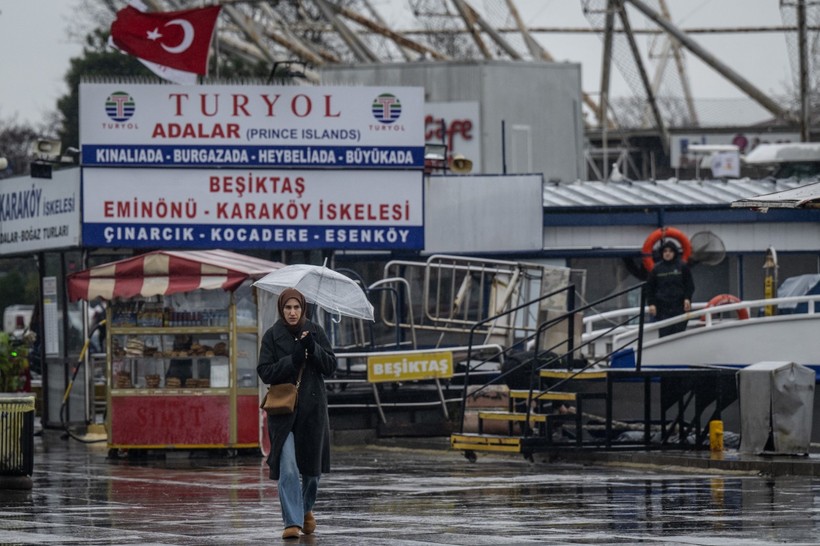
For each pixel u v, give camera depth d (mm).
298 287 28250
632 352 55844
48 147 62844
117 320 48500
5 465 35781
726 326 55375
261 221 63219
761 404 43375
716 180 84250
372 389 55875
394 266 66875
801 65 105875
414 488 36094
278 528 26906
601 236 72875
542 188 69000
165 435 48281
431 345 64875
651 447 46875
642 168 138375
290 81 64812
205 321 48406
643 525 26656
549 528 26250
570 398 46531
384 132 63719
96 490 36344
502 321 59875
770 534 24875
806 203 35750
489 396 52531
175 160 62656
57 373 62281
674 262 56062
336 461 47812
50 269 63969
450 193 68688
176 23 64188
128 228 62281
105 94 62406
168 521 28344
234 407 48406
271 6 115875
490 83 102375
